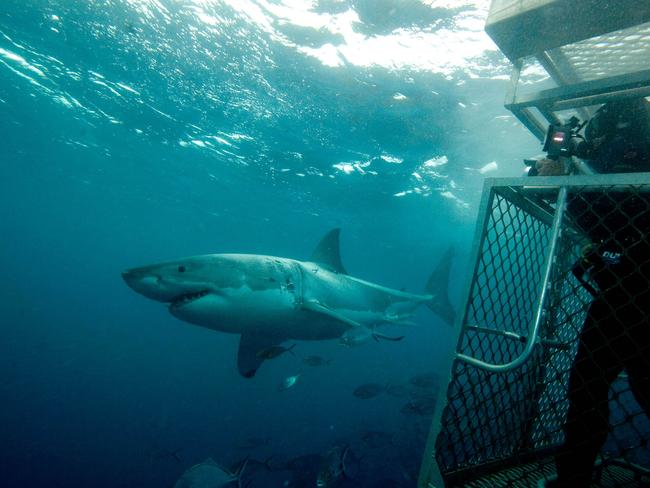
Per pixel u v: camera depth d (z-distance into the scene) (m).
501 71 9.41
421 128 13.09
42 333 58.50
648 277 1.72
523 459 2.47
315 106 12.78
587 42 2.63
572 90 2.13
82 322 90.19
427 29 8.52
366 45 9.43
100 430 21.73
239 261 5.50
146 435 20.86
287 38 9.64
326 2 8.37
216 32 9.90
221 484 5.89
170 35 10.45
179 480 5.72
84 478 16.16
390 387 10.03
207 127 16.61
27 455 17.94
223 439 20.47
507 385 2.32
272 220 35.06
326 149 16.42
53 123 20.81
